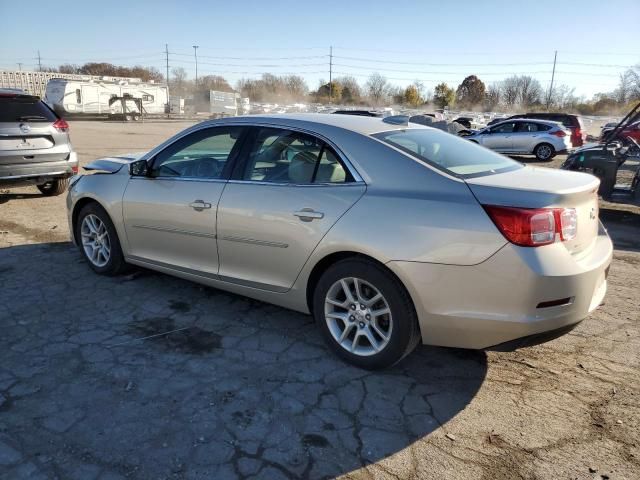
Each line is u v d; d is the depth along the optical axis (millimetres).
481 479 2434
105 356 3463
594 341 3807
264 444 2645
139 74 100250
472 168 3307
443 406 2998
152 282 4809
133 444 2617
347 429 2777
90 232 4980
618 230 7641
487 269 2791
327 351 3604
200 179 4004
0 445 2582
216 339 3748
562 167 8820
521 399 3076
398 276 2998
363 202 3160
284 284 3590
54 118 8164
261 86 94188
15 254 5574
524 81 86062
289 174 3545
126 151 16906
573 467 2518
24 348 3541
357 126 3514
